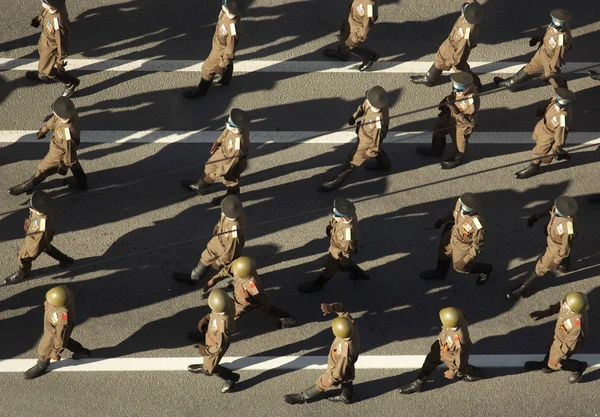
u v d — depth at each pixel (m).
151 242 33.38
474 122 33.97
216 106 37.03
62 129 31.89
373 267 33.34
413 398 30.58
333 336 31.77
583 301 28.70
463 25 35.38
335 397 30.22
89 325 31.42
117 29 39.03
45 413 29.66
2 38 38.41
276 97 37.44
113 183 34.72
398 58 38.97
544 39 35.94
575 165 36.28
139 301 32.06
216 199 34.41
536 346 31.81
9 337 30.97
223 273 30.91
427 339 31.81
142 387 30.33
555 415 30.41
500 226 34.56
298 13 40.16
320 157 35.94
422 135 36.84
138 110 36.66
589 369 31.36
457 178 35.72
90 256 32.91
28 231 30.42
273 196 34.81
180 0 40.19
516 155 36.47
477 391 30.78
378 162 35.41
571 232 30.56
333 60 38.75
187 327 31.66
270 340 31.56
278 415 30.02
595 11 41.25
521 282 33.22
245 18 39.75
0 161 34.88
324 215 34.53
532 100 38.19
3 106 36.31
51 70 35.41
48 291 28.91
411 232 34.28
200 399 30.20
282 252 33.53
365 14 35.59
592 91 38.56
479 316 32.41
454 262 31.64
